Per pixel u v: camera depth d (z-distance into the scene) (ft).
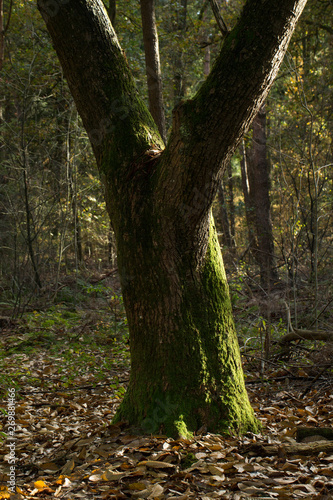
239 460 8.21
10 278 33.04
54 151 39.75
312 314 21.38
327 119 30.09
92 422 11.58
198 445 8.71
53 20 9.48
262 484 7.32
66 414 13.04
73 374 17.61
